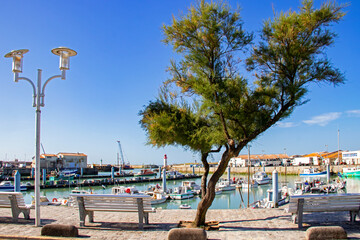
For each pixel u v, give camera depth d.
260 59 9.12
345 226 8.79
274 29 8.80
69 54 9.67
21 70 9.56
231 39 8.85
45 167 108.25
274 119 9.12
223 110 8.70
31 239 7.47
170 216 11.07
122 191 40.91
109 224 9.62
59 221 10.23
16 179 17.98
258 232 8.36
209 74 8.95
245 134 9.15
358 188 47.94
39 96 9.45
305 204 8.84
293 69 8.71
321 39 8.51
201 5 8.70
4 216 10.95
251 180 54.28
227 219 10.38
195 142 9.25
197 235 6.62
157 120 8.98
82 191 39.88
